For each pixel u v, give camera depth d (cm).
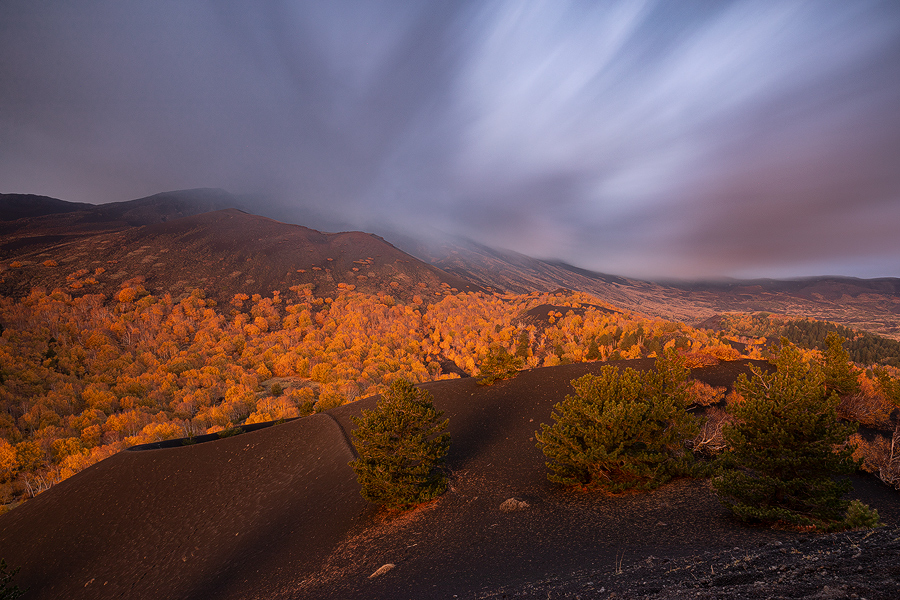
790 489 1312
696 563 919
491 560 1338
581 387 1964
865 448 2397
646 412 1844
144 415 9006
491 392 4119
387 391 2081
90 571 2402
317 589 1420
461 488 2250
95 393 10388
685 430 1850
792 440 1308
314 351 15775
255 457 3384
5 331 13962
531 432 3139
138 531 2706
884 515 1825
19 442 7475
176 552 2375
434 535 1694
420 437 1972
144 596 1986
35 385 11269
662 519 1504
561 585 963
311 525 2186
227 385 11950
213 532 2497
